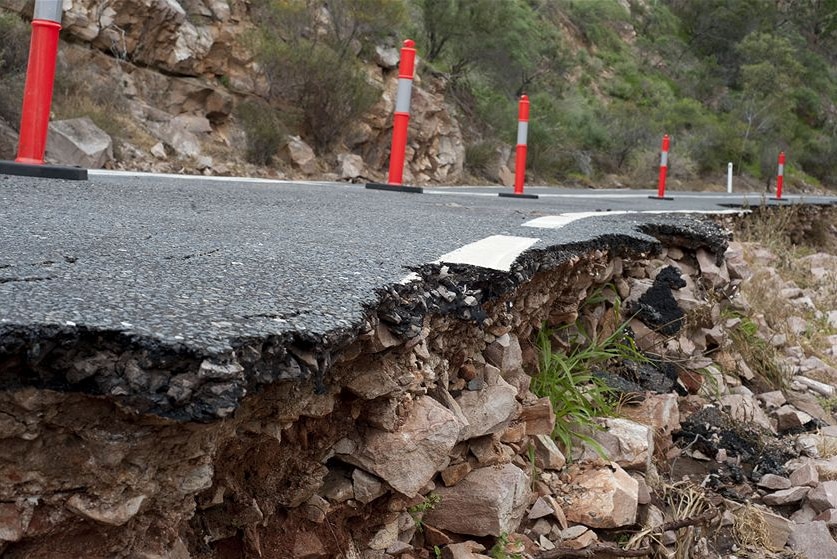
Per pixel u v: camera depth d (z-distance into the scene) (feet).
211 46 47.29
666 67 145.69
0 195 14.71
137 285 7.37
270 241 11.87
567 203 35.04
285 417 6.57
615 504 11.55
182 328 5.72
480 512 9.65
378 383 8.02
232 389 5.33
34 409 5.08
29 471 5.10
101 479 5.23
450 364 10.21
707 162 117.60
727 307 22.40
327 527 7.95
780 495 14.53
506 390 10.69
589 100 109.09
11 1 40.45
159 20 44.06
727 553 12.82
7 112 34.83
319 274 9.03
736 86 157.28
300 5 51.83
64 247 9.37
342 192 27.58
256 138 45.60
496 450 10.64
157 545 5.58
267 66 49.01
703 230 21.86
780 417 18.70
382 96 55.77
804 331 27.50
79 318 5.53
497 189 53.88
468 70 79.77
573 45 125.49
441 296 9.81
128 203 15.79
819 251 55.11
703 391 18.13
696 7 166.20
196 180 26.61
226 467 6.64
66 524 5.24
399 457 8.25
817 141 149.69
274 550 7.39
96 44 42.50
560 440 12.89
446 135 61.67
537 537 10.83
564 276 14.65
